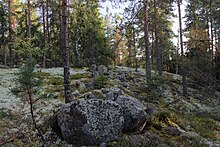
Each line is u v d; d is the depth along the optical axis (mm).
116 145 7156
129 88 16719
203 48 16766
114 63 25922
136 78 21172
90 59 22469
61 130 7605
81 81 15695
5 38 25016
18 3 31875
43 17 27359
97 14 25344
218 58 20203
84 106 7594
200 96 19688
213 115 14383
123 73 22609
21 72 6570
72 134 7395
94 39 22922
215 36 20016
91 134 7250
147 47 17641
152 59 28734
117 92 9945
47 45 17531
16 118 8438
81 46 26281
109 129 7504
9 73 18000
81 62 23688
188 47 17156
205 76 17047
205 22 23344
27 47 8773
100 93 11133
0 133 7500
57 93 12414
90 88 14188
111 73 21422
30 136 7527
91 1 15125
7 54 35688
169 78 24312
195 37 16922
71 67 23016
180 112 13891
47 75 17422
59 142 7410
